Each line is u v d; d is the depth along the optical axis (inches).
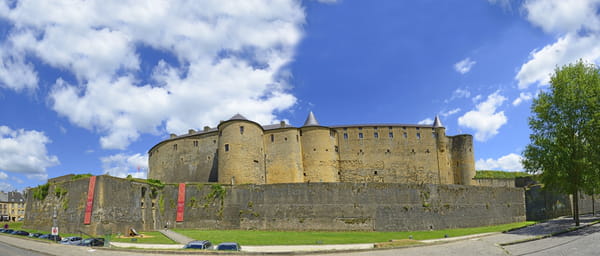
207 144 2721.5
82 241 1294.3
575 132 1498.5
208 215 1964.8
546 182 1579.7
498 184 2901.1
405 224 1958.7
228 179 2262.6
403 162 2834.6
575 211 1485.0
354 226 1902.1
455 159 2994.6
